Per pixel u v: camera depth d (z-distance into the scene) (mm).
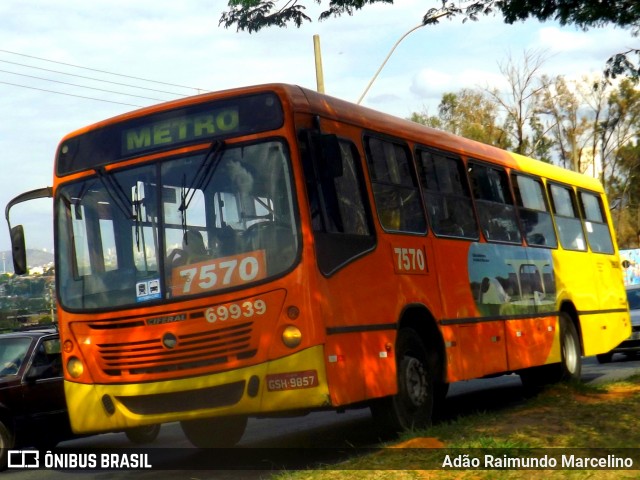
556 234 16266
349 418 14555
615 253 19438
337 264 9344
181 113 9641
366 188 10266
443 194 12211
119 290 9539
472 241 12711
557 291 15703
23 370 12602
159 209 9500
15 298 22812
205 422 11469
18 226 10500
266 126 9273
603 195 19531
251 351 8930
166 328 9211
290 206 9039
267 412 8930
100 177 9906
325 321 8938
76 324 9695
